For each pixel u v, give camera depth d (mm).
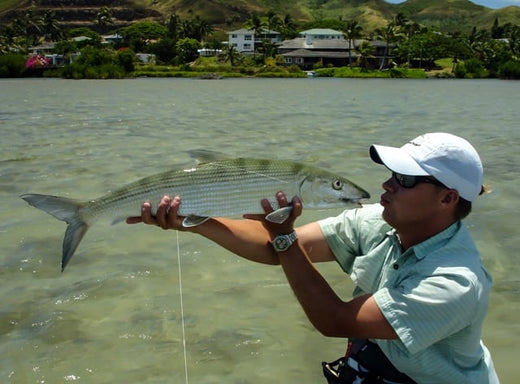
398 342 1335
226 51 51031
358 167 5082
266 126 8445
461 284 1271
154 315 2385
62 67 39750
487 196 4156
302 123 8930
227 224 1655
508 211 3756
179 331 2266
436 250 1340
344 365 1536
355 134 7535
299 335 2250
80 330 2262
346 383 1512
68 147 6234
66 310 2414
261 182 1561
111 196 1613
